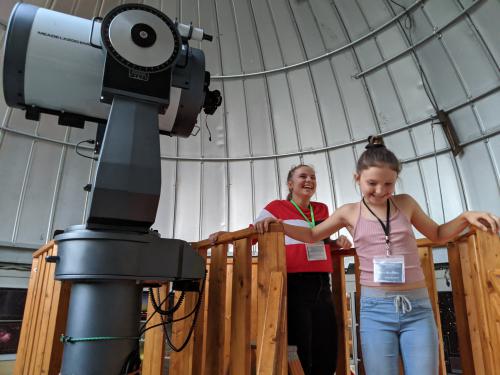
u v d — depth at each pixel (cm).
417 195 662
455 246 197
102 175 137
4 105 654
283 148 754
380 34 630
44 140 700
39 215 700
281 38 686
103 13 635
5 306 653
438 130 634
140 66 149
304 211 216
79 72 153
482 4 541
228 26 685
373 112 680
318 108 716
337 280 232
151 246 141
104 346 130
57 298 213
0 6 582
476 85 581
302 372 161
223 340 173
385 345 132
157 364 224
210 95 184
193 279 153
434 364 125
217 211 776
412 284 136
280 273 139
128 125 146
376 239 142
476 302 157
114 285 136
